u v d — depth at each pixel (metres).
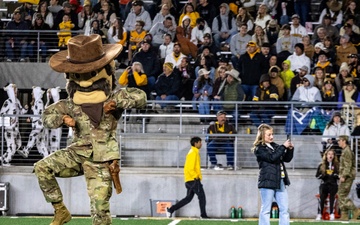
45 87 44.75
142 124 41.03
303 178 37.41
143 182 37.84
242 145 39.28
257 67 40.88
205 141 38.84
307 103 38.31
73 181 37.88
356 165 37.41
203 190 36.00
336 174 35.88
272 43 42.78
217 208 37.59
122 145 39.81
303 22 45.25
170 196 37.78
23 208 38.22
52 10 47.09
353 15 43.94
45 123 21.11
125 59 43.91
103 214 20.70
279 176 25.83
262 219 25.97
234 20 44.19
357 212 35.16
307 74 40.44
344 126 38.12
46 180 21.11
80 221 31.38
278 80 40.22
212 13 44.25
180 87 41.12
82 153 20.88
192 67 41.47
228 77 40.28
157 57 41.75
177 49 41.75
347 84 39.88
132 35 43.66
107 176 20.88
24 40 45.41
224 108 40.44
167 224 31.05
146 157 39.78
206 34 42.44
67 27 45.59
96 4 44.94
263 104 39.47
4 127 38.72
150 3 47.06
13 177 38.19
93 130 20.91
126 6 45.31
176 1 45.44
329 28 43.56
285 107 40.41
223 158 39.19
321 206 36.16
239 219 35.34
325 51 41.81
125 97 20.92
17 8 46.88
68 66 20.61
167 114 40.22
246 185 37.53
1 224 30.53
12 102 39.84
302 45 41.38
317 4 47.84
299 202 37.41
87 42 20.70
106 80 21.17
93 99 20.98
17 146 38.88
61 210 21.53
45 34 45.69
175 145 39.75
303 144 39.03
